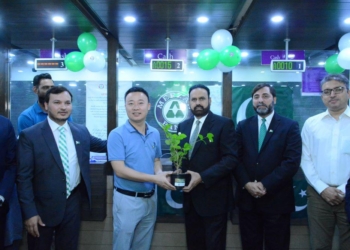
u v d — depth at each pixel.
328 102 2.15
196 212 2.18
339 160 2.12
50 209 1.93
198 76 5.30
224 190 2.14
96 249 2.79
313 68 4.66
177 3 2.63
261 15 2.79
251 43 3.70
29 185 1.90
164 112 5.12
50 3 2.57
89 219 2.74
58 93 1.98
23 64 5.17
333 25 3.05
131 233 2.07
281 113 4.13
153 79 5.24
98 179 2.75
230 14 2.88
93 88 5.32
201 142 2.12
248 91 4.05
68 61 3.45
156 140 2.24
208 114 2.19
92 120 5.31
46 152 1.94
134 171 2.02
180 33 3.43
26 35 3.47
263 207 2.17
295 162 2.10
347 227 2.11
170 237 2.80
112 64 3.43
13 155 1.97
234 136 2.15
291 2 2.51
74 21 2.99
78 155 2.06
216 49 3.24
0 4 2.60
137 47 4.00
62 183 1.96
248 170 2.23
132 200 2.07
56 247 2.05
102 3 2.62
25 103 5.54
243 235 2.30
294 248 2.74
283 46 3.85
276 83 5.23
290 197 2.20
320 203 2.19
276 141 2.17
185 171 2.15
